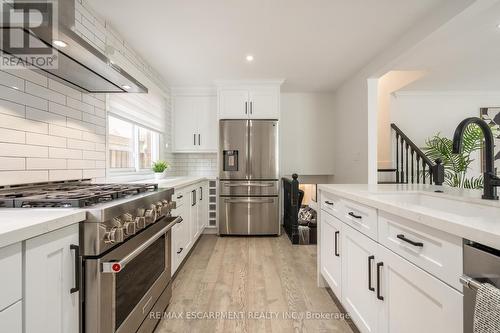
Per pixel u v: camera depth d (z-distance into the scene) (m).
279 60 3.12
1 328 0.69
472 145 3.52
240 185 3.77
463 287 0.74
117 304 1.18
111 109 2.34
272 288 2.21
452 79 3.89
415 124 4.60
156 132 3.66
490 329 0.58
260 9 2.09
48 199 1.08
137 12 2.12
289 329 1.67
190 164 4.36
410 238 1.00
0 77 1.28
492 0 1.70
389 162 4.24
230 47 2.77
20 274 0.75
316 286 2.24
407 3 2.02
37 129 1.51
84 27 1.95
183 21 2.26
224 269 2.61
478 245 0.71
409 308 1.01
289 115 4.56
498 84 4.15
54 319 0.89
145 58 3.04
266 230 3.79
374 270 1.28
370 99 3.23
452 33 2.12
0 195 1.20
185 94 4.16
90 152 2.02
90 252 1.03
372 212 1.30
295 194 3.47
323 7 2.07
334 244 1.86
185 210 2.70
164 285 1.84
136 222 1.30
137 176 3.03
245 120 3.78
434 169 1.86
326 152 4.56
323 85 4.16
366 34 2.50
